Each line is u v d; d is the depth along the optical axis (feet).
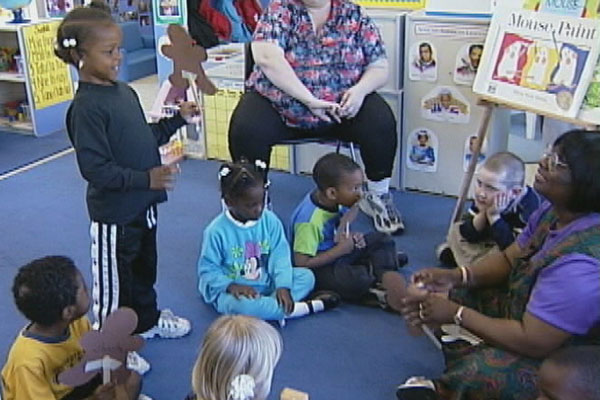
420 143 10.77
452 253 8.71
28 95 13.94
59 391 5.63
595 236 5.20
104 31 6.19
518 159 8.16
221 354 4.52
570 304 5.10
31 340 5.52
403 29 10.28
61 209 10.69
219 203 10.77
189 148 12.59
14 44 14.48
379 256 8.45
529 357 5.49
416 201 10.77
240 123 9.35
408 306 5.99
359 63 9.40
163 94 10.02
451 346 6.48
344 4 9.36
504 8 8.41
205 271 7.88
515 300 5.85
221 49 12.82
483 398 5.72
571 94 7.64
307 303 7.89
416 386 6.15
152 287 7.44
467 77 10.03
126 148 6.49
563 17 7.75
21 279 5.45
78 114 6.28
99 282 6.92
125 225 6.73
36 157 12.98
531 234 6.30
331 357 7.21
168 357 7.26
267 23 9.23
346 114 9.22
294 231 8.37
